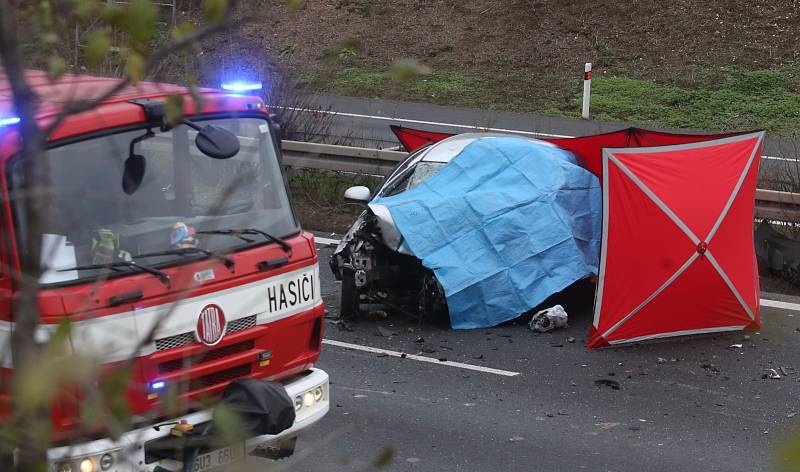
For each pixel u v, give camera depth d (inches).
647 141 650.2
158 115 332.2
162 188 337.4
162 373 321.1
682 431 464.8
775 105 1309.1
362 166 893.8
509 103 1373.0
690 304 577.6
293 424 358.6
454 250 613.6
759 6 1553.9
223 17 134.6
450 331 612.4
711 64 1445.6
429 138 761.0
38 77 323.6
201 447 313.0
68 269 307.9
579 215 642.8
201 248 339.9
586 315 642.8
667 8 1574.8
